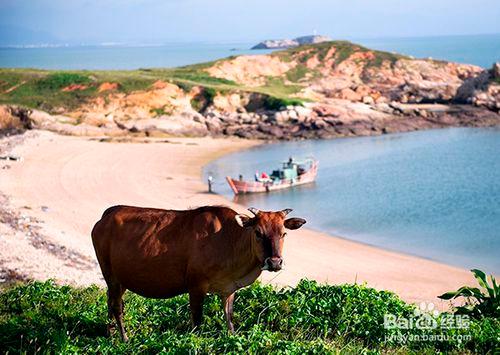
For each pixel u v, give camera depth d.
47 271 21.97
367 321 10.44
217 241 8.92
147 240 9.09
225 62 113.38
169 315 10.74
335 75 114.50
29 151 59.44
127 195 44.50
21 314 10.99
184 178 53.19
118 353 8.67
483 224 37.91
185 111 82.50
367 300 11.15
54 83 89.25
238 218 8.52
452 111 89.75
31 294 11.95
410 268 28.67
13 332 9.84
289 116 82.38
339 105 86.56
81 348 8.80
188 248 8.98
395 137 77.88
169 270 9.10
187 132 77.69
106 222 9.44
